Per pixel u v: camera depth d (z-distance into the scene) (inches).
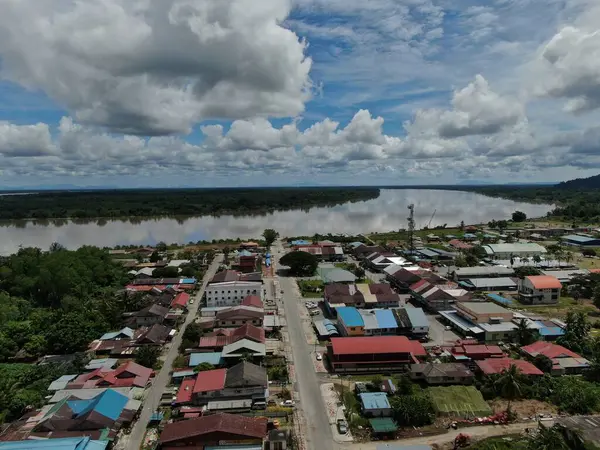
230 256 7736.2
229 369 3070.9
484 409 2657.5
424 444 2390.5
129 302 4758.9
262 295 5019.7
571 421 2539.4
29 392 2896.2
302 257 6200.8
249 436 2333.9
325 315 4503.0
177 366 3348.9
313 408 2760.8
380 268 6466.5
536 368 3125.0
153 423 2610.7
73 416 2603.3
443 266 6697.8
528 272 5812.0
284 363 3363.7
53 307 5017.2
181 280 5772.6
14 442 2262.6
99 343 3762.3
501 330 3791.8
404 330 3818.9
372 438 2454.5
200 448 2321.6
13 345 3678.6
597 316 4500.5
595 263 6653.5
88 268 5629.9
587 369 3139.8
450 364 3112.7
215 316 4357.8
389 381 2925.7
